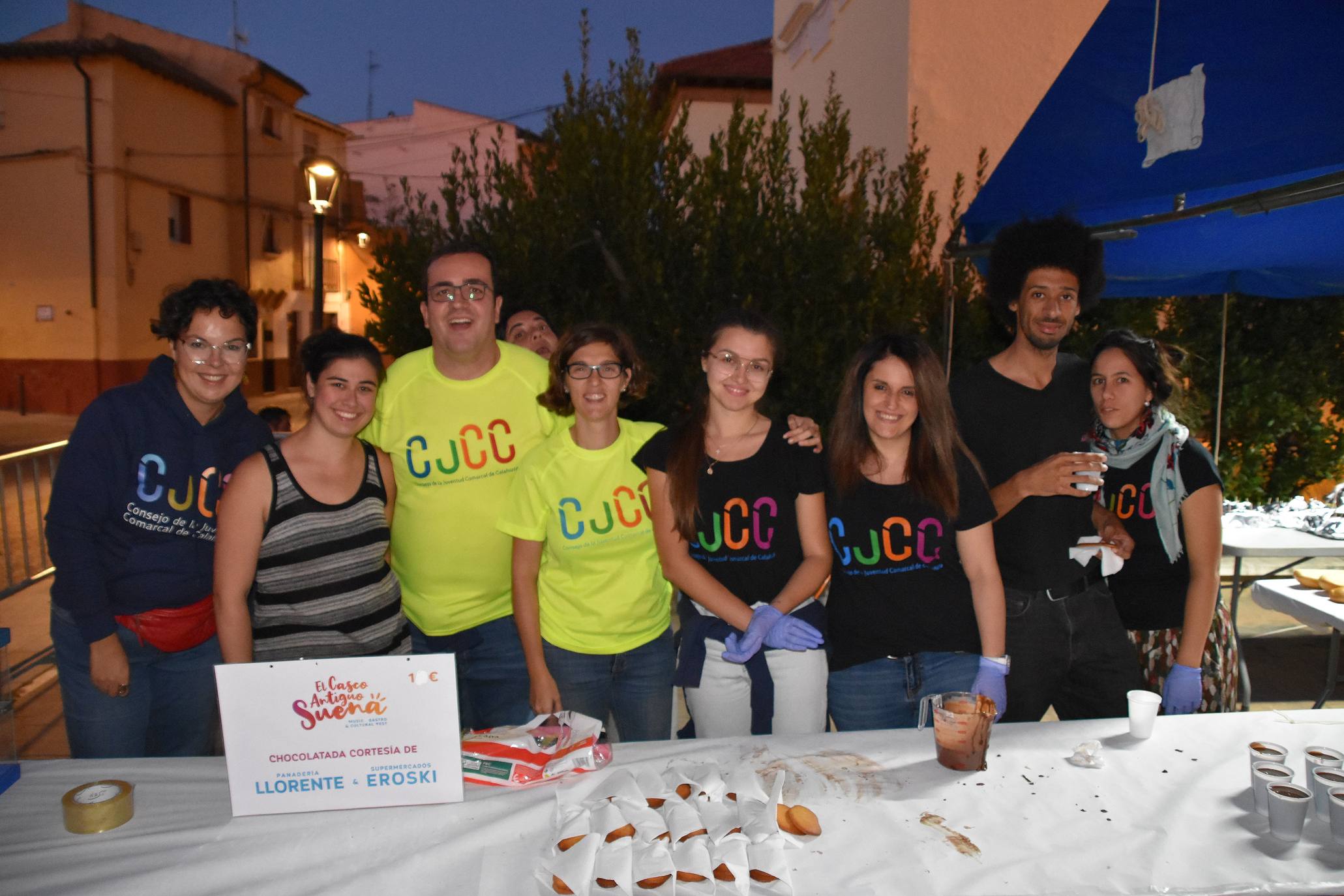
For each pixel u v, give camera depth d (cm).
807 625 203
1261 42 247
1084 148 319
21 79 1633
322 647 203
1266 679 414
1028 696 240
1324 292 444
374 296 508
